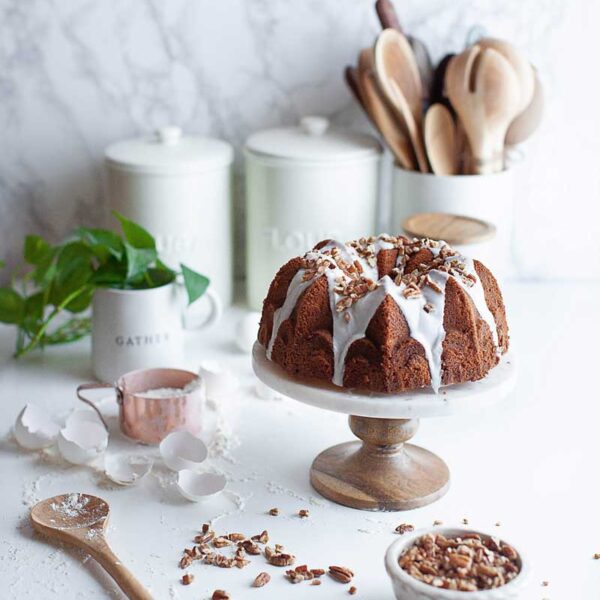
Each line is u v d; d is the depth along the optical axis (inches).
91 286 61.8
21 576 48.5
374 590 47.8
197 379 58.4
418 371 50.1
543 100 66.3
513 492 53.2
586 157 71.9
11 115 70.5
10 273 73.2
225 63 70.3
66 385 62.0
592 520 51.4
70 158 71.5
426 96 67.6
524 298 71.7
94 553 48.8
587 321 68.9
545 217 72.9
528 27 69.8
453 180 65.9
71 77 70.0
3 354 65.3
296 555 49.6
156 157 66.3
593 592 47.4
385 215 73.0
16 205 72.1
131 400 56.4
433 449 56.2
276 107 71.2
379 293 50.1
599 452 56.1
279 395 60.7
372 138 68.7
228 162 67.8
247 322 64.9
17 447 56.5
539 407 59.9
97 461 55.4
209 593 47.5
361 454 54.3
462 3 69.4
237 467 55.1
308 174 65.7
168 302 61.3
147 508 52.3
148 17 69.2
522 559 45.9
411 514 52.0
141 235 61.8
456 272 51.7
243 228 73.4
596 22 69.6
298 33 69.9
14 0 68.5
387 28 66.1
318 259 52.1
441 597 44.4
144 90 70.5
